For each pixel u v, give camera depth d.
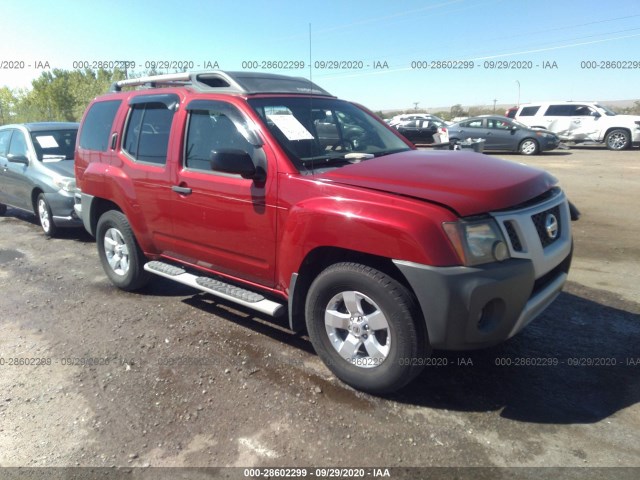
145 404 3.23
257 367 3.65
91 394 3.36
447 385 3.36
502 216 2.94
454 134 20.02
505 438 2.84
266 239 3.62
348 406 3.16
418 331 2.96
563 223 3.47
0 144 8.87
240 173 3.49
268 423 3.01
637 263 5.77
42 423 3.07
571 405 3.13
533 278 3.02
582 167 14.77
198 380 3.49
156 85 5.06
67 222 7.36
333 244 3.14
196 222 4.11
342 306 3.36
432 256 2.79
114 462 2.72
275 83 4.38
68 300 5.02
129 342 4.07
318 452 2.76
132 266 4.98
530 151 19.16
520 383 3.38
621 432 2.87
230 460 2.72
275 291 3.76
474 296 2.79
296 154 3.58
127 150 4.78
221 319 4.49
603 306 4.59
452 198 2.91
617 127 20.48
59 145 8.21
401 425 2.97
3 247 7.12
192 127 4.15
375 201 3.01
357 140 4.27
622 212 8.40
